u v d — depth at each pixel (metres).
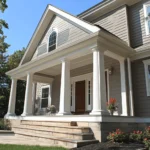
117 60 8.56
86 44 6.87
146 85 7.45
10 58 20.05
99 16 10.23
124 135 5.42
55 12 10.67
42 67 9.38
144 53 7.56
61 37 10.10
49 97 12.41
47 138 5.81
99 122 5.47
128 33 8.59
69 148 4.66
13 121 10.08
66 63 7.84
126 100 7.47
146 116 7.20
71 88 11.11
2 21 8.52
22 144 5.41
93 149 4.43
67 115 6.68
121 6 9.24
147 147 4.73
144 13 8.54
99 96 5.92
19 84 19.38
